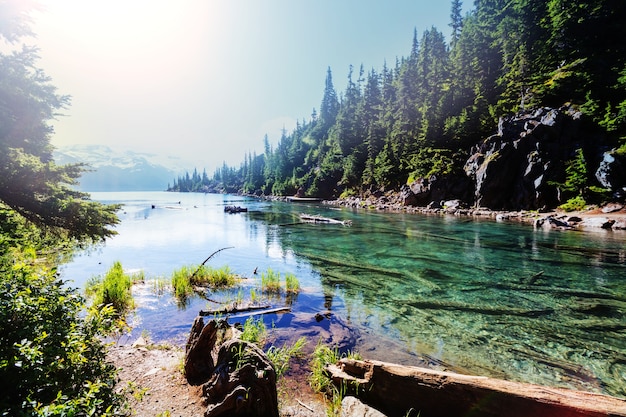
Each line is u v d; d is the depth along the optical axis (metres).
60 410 2.57
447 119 61.47
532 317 10.12
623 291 12.50
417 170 60.56
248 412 4.62
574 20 48.41
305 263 18.02
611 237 24.45
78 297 4.34
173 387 5.71
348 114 101.31
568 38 49.44
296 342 8.00
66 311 3.85
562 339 8.59
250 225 36.47
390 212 52.38
